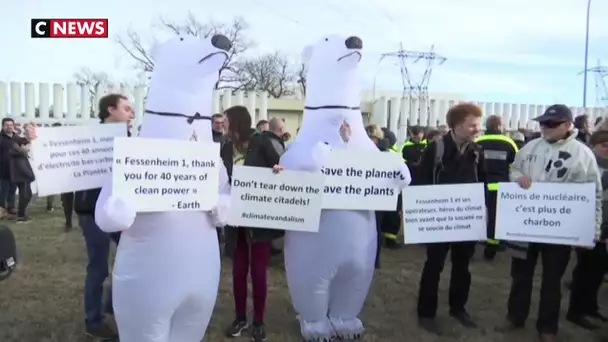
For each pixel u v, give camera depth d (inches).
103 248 172.2
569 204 171.9
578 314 205.9
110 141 155.8
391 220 320.8
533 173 180.1
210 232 135.2
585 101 821.9
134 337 128.3
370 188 161.9
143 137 133.0
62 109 566.3
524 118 639.1
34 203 497.0
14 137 405.7
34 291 231.6
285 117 714.8
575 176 174.1
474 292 244.5
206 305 134.0
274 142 199.8
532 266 192.1
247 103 608.1
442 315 212.1
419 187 177.9
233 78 1255.5
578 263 205.0
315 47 173.5
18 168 396.2
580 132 333.4
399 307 221.5
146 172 123.2
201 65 131.5
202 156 130.6
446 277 271.3
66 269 267.3
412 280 260.4
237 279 183.3
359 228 163.2
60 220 404.8
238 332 183.9
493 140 267.0
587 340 189.9
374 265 170.6
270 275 261.3
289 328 193.2
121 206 119.1
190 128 133.4
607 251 190.9
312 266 162.7
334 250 160.7
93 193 164.7
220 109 597.0
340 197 160.7
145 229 126.2
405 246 335.3
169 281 125.6
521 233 177.3
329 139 166.9
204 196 131.5
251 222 155.8
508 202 177.9
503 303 230.1
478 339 188.4
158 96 133.8
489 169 263.7
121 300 127.0
